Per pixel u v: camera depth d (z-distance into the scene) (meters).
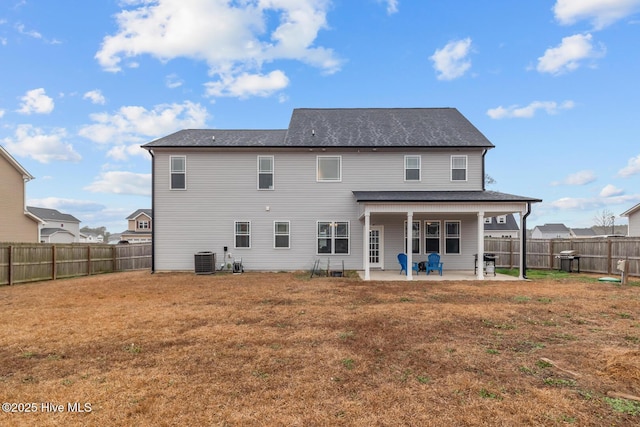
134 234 47.69
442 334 5.73
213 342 5.36
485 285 11.32
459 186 15.48
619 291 10.00
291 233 15.62
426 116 18.20
